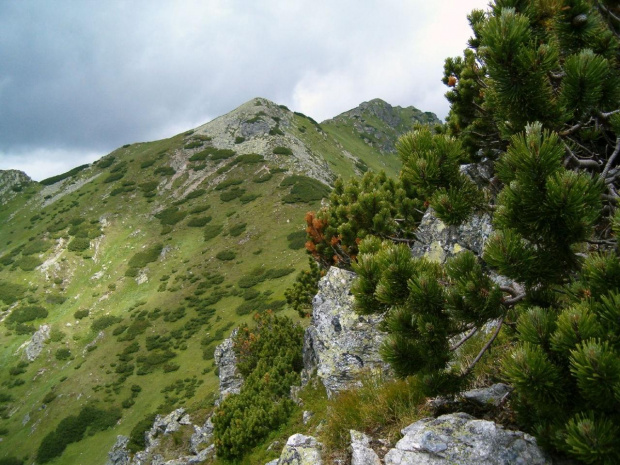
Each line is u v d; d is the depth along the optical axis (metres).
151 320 77.06
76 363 71.81
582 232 3.75
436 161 4.84
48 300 92.94
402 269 4.70
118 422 54.84
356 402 6.38
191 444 25.02
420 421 5.18
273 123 150.62
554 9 5.39
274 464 8.33
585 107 4.65
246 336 29.72
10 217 141.25
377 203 13.79
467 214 4.75
